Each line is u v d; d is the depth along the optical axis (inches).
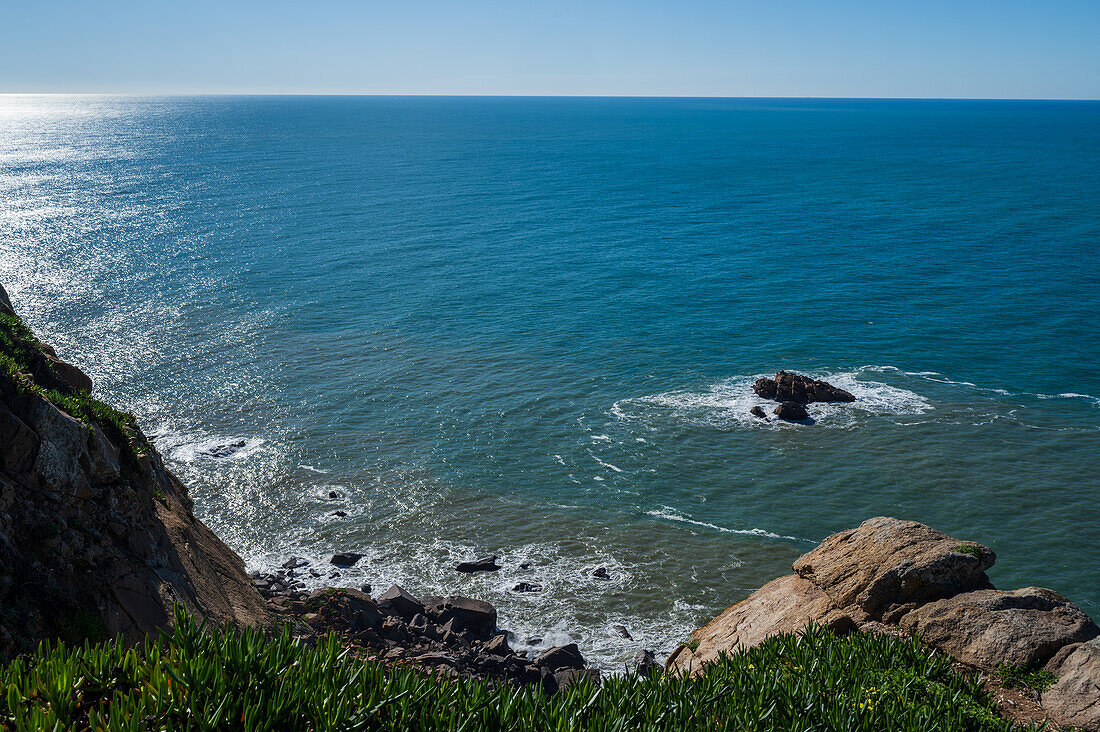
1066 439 2073.1
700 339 2864.2
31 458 576.7
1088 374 2500.0
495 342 2844.5
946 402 2301.9
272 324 2987.2
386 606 1139.3
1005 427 2143.2
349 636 961.5
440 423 2177.7
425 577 1492.4
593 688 406.9
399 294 3442.4
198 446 1998.0
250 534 1626.5
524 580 1489.9
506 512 1736.0
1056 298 3297.2
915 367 2578.7
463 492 1817.2
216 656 329.1
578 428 2156.7
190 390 2346.2
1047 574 1537.9
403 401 2319.1
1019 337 2837.1
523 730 348.5
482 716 349.1
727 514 1743.4
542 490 1833.2
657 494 1820.9
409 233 4778.5
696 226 5078.7
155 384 2381.9
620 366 2610.7
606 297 3412.9
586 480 1879.9
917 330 2928.2
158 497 802.2
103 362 2532.0
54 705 297.6
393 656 920.9
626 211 5654.5
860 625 639.1
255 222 5044.3
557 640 1315.2
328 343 2802.7
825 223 5132.9
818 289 3501.5
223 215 5275.6
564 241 4603.8
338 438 2073.1
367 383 2444.6
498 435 2108.8
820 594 705.6
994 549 1617.9
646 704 407.8
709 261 4087.1
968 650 572.7
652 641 1325.0
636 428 2153.1
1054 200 5974.4
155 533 716.7
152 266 3818.9
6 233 4439.0
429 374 2532.0
